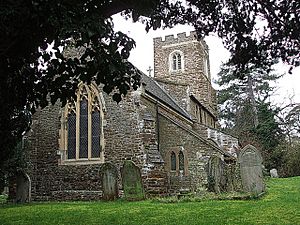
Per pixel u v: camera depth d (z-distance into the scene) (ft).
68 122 63.77
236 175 51.31
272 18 22.29
